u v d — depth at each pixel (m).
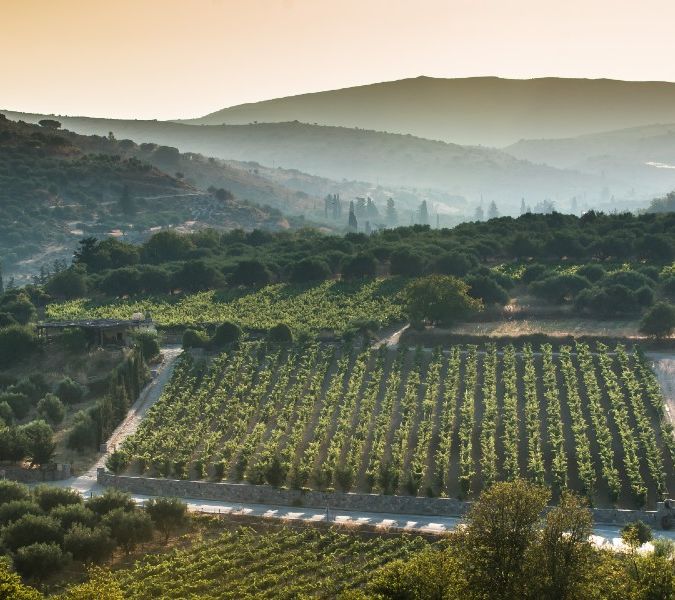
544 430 124.12
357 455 117.81
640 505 105.19
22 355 156.62
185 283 199.88
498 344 149.50
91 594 71.50
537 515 69.38
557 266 193.50
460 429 121.88
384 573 69.50
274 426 130.25
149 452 122.50
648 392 128.62
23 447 121.19
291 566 89.88
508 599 66.06
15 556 87.06
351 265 197.00
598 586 66.50
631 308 161.50
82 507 97.25
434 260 194.00
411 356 146.62
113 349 158.12
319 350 150.25
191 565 89.50
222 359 148.12
